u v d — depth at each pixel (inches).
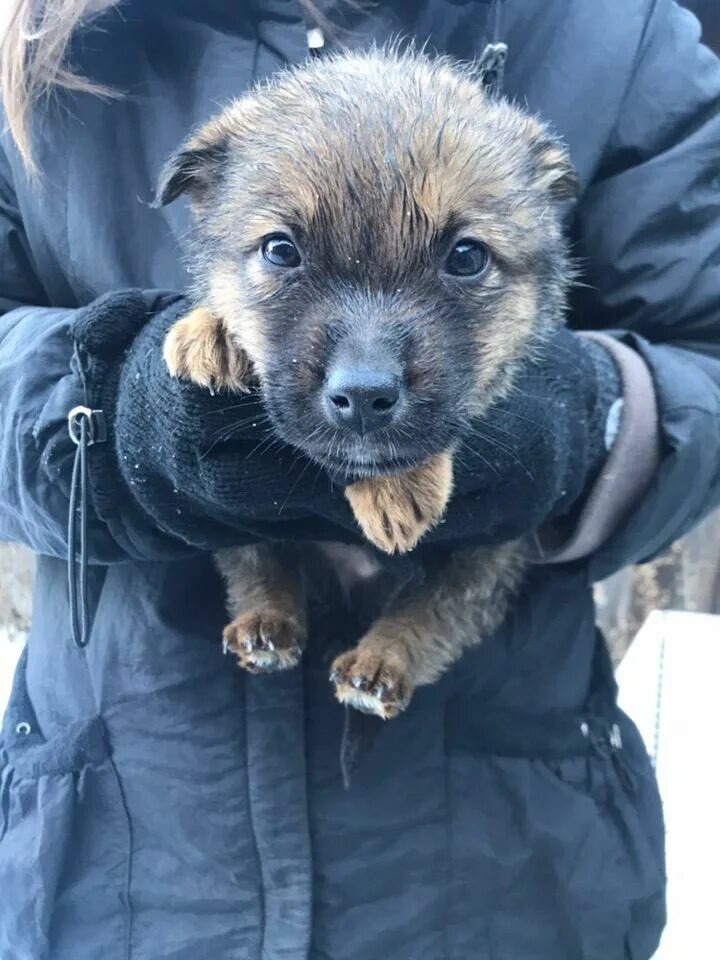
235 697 11.0
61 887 10.8
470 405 9.8
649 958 11.9
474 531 10.2
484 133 10.4
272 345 9.4
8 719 11.8
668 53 12.2
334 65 11.2
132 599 11.1
